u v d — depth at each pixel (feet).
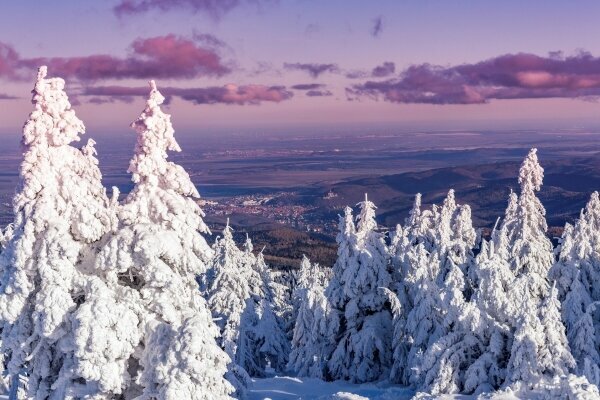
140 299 51.85
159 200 54.13
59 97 51.70
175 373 47.73
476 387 78.59
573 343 91.15
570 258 105.19
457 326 82.79
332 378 116.67
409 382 102.58
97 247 53.93
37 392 51.80
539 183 144.97
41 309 48.60
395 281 116.16
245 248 174.91
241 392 93.15
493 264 82.23
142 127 53.88
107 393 50.62
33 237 49.75
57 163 51.65
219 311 135.74
